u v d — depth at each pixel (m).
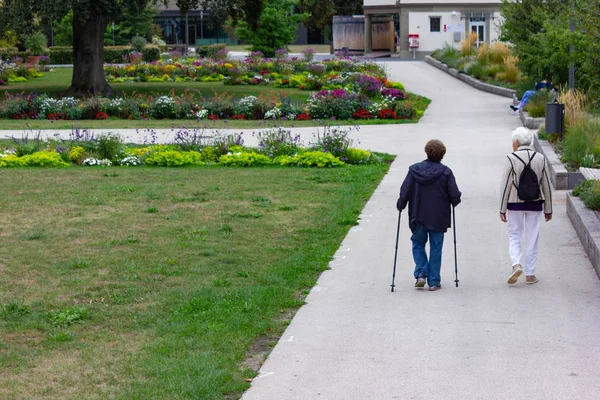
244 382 6.71
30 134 27.42
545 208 9.60
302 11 89.00
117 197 15.51
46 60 69.75
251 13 44.75
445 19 63.56
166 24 97.19
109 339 7.65
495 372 6.83
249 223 13.16
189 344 7.49
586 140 16.77
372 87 40.31
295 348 7.52
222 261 10.71
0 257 10.86
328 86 44.16
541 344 7.50
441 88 45.00
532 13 33.28
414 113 31.95
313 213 13.99
